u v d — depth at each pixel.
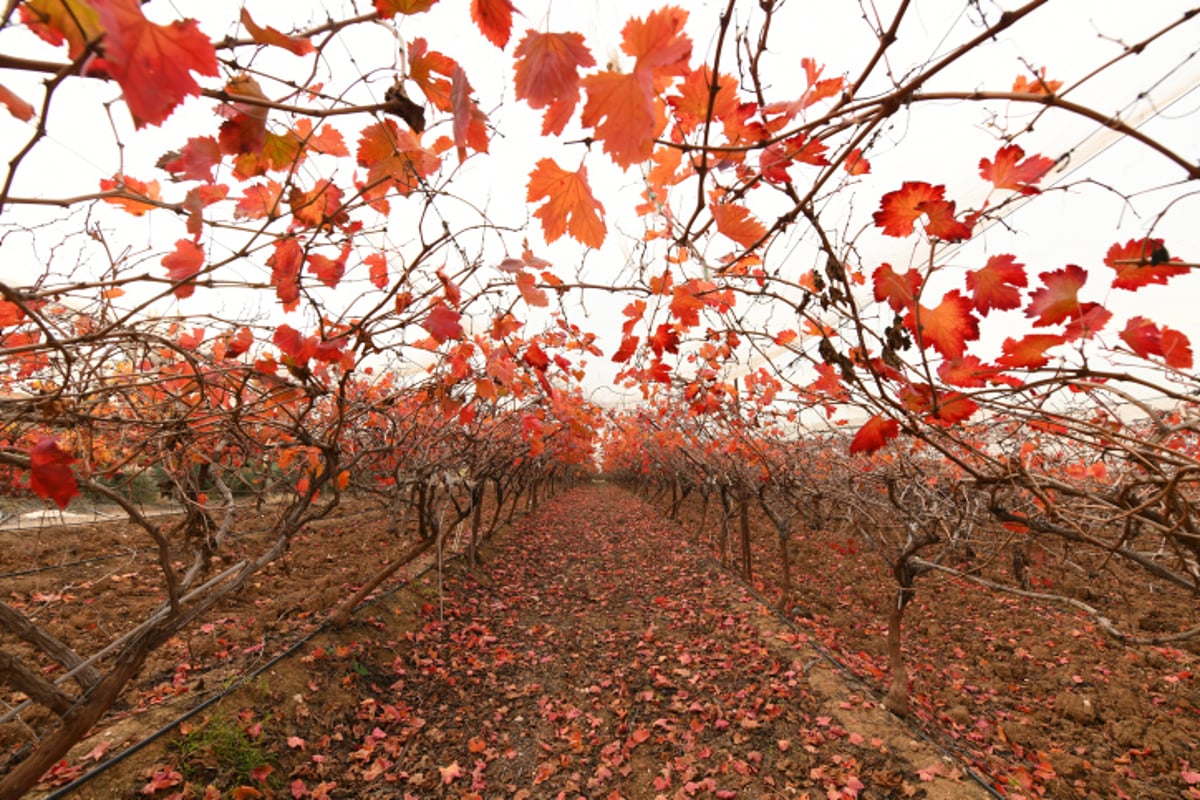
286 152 0.94
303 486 3.38
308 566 6.57
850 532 6.42
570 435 7.29
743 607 6.06
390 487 4.98
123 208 1.12
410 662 4.55
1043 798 2.87
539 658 4.95
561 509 18.61
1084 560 6.57
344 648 4.15
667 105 0.94
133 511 1.58
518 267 1.44
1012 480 1.10
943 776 2.91
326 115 0.79
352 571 6.12
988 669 4.59
